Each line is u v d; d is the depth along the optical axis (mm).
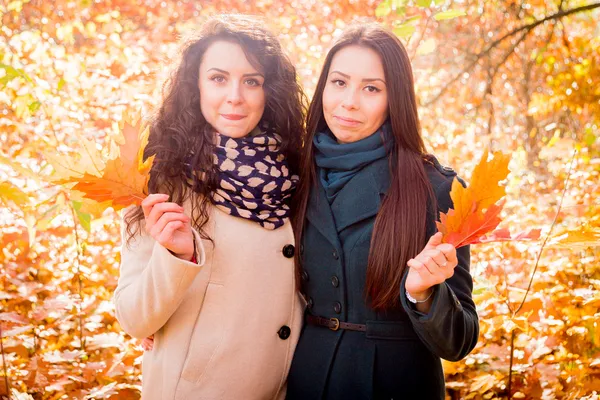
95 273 3500
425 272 1609
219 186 2025
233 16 2160
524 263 3205
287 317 2104
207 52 2068
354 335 2010
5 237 3312
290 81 2197
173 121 2078
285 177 2129
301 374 2068
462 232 1580
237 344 2010
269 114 2205
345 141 2133
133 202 1680
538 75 8820
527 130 8125
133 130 1639
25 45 4016
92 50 5234
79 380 2619
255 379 2049
